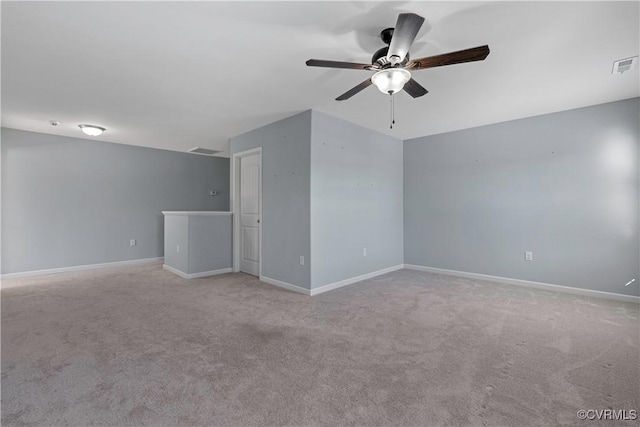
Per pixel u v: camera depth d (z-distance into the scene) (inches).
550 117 154.6
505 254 170.2
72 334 100.3
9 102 139.1
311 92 127.2
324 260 154.8
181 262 189.9
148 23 79.7
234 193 202.7
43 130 188.9
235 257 202.1
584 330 103.8
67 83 117.9
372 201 187.5
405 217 215.6
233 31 83.6
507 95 130.0
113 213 224.7
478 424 59.5
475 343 94.3
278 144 167.2
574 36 85.9
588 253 145.0
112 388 70.6
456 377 75.6
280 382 73.5
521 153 164.1
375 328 106.0
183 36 85.9
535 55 96.4
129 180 232.5
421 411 63.2
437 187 198.7
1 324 108.7
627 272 135.9
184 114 156.4
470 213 183.9
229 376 76.0
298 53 95.6
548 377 75.4
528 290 155.2
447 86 120.2
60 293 149.7
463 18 77.9
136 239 236.1
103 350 89.2
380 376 76.1
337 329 105.1
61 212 202.7
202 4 72.1
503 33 84.6
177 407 64.2
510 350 89.6
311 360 84.0
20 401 65.6
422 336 99.4
